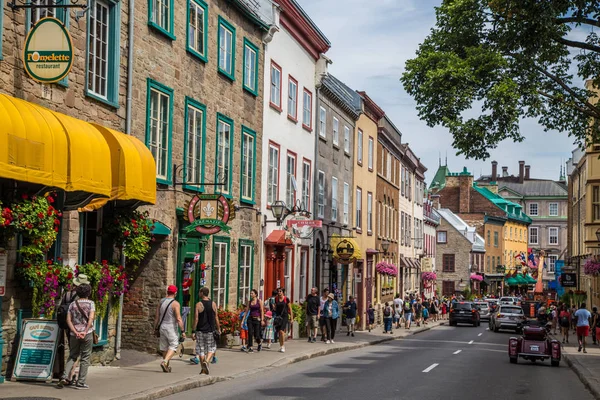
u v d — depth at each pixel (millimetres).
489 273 101625
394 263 56438
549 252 130375
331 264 38531
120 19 17672
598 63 23188
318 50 35031
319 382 16797
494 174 144000
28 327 13797
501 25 22812
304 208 33219
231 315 23375
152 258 19766
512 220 112625
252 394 14445
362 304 44844
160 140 19734
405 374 19297
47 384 13531
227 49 24406
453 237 93062
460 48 24812
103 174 14945
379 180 50094
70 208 15305
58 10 15227
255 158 26938
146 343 19656
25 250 13500
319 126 35344
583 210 58000
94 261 16062
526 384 18641
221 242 23703
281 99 30000
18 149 12250
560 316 41688
